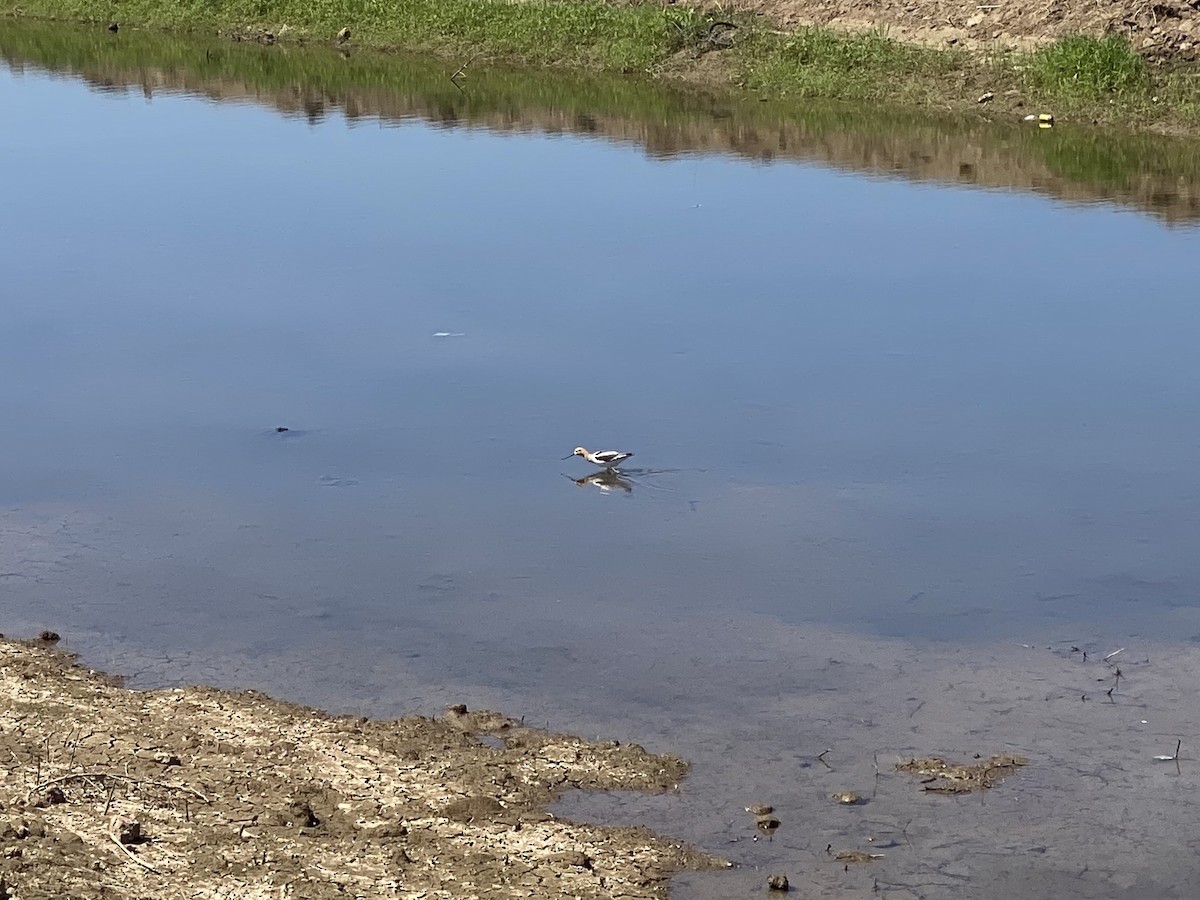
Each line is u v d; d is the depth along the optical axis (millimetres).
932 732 10375
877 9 34094
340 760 9922
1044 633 11680
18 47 41844
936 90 30188
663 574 12688
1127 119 27672
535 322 18656
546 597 12336
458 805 9398
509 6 39062
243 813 9234
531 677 11125
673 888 8734
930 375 16766
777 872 8930
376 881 8578
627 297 19422
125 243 22078
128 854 8703
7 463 14953
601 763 10000
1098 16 30734
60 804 9234
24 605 12234
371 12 41250
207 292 19922
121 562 12945
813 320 18469
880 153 26500
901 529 13398
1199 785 9758
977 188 24016
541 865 8844
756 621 11914
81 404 16406
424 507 13953
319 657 11414
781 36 34125
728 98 31656
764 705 10734
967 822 9422
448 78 35188
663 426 15633
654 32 35344
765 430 15508
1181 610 11984
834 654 11414
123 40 42906
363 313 19062
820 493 14125
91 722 10336
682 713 10641
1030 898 8727
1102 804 9586
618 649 11516
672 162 26281
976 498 13977
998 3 32438
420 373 17156
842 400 16172
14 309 19375
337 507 13961
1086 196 23375
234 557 13031
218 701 10695
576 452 14703
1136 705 10656
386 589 12469
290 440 15461
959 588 12375
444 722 10469
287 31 41812
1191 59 29312
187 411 16219
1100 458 14734
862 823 9414
